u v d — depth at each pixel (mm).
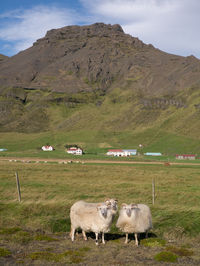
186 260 11766
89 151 196250
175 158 146625
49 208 19141
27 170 53094
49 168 60688
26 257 11430
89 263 10984
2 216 17594
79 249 12742
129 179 43906
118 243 14078
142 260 11609
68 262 10961
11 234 14750
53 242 13922
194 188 32625
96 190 29156
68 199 22938
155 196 26172
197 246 14039
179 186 34250
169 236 15641
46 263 10820
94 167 71000
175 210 19297
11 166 61594
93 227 13688
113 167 74562
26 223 16922
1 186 29984
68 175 45938
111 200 14180
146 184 35781
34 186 30562
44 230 16188
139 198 24781
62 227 16750
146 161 116438
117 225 14398
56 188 29531
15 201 20875
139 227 13953
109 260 11391
